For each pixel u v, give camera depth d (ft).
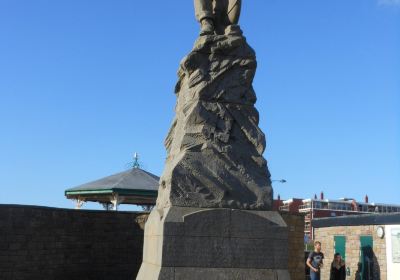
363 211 269.03
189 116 26.23
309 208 247.91
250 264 23.66
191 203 24.32
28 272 45.68
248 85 27.71
